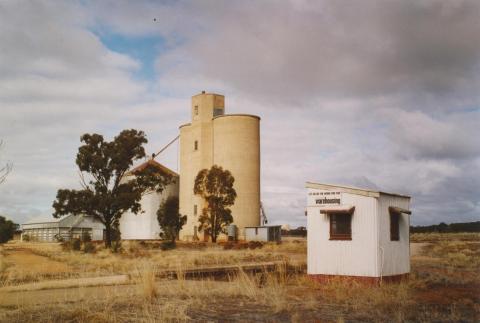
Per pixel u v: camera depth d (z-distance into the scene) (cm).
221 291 1623
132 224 8981
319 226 1964
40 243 8050
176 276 2250
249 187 8212
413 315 1264
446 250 4525
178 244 5925
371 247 1858
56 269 2627
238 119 8312
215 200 6812
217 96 8869
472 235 9419
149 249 5206
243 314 1250
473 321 1203
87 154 4841
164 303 1382
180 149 9088
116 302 1399
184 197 8756
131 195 4931
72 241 5238
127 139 4984
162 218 8219
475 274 2350
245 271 2544
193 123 8831
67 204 4828
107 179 4988
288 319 1195
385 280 1877
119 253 4100
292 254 4266
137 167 9281
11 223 7338
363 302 1430
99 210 4866
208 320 1170
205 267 2653
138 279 1945
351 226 1898
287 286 1836
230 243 6112
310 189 2003
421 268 2642
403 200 2089
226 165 8262
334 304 1413
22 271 2425
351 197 1920
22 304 1350
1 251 4656
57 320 1157
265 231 7419
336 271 1906
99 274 2305
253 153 8344
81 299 1448
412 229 13288
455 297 1619
